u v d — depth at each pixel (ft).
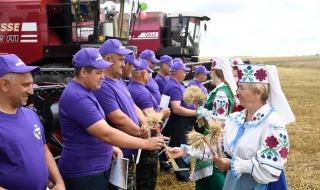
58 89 13.60
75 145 10.53
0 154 8.14
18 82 8.36
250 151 9.65
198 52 62.03
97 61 10.25
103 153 10.88
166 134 21.50
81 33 31.99
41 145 9.08
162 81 22.47
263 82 9.66
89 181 10.59
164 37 58.44
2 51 31.65
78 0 30.63
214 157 9.87
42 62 32.30
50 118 13.52
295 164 23.95
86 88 10.48
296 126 36.24
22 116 8.79
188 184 19.84
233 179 10.34
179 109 19.36
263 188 9.67
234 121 10.36
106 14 32.91
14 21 31.14
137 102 15.57
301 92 70.74
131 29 40.98
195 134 10.09
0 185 8.16
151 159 15.20
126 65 14.10
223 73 14.53
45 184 9.05
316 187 19.89
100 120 10.21
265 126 9.51
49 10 31.76
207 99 15.07
